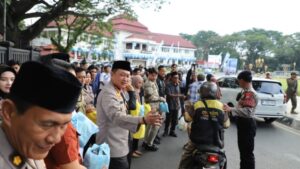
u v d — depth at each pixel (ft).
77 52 105.19
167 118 25.90
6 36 46.91
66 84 3.22
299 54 350.64
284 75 240.12
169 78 26.43
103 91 10.10
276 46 377.91
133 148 20.01
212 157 12.53
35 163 3.63
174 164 19.12
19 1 49.01
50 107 3.17
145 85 22.17
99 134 10.16
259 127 33.91
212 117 13.12
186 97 29.96
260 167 19.95
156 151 21.74
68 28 67.82
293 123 36.09
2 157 3.23
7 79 9.64
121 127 9.64
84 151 9.82
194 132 13.26
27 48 35.42
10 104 3.26
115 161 10.15
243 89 16.17
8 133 3.35
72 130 5.66
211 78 28.32
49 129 3.28
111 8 58.85
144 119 9.07
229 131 30.27
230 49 385.29
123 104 10.25
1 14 46.78
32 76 3.14
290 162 21.27
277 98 34.86
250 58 377.30
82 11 60.03
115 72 10.07
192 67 38.99
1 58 25.45
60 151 5.35
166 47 243.40
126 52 214.28
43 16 50.29
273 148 24.82
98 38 78.28
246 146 15.79
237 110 15.70
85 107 13.82
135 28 227.20
